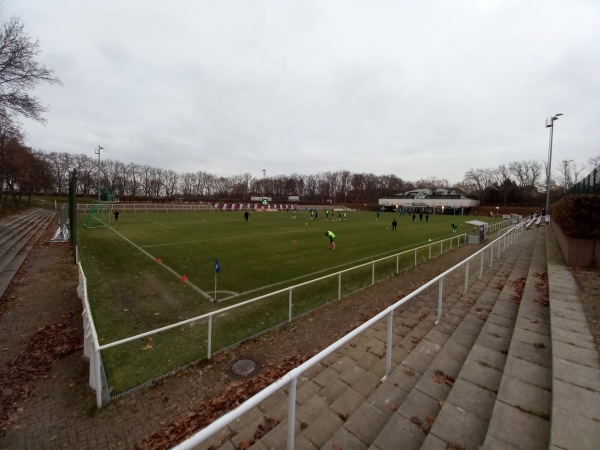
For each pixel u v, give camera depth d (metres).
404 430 2.84
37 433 4.20
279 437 3.23
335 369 5.03
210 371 5.67
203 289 10.54
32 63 15.72
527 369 3.37
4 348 6.39
